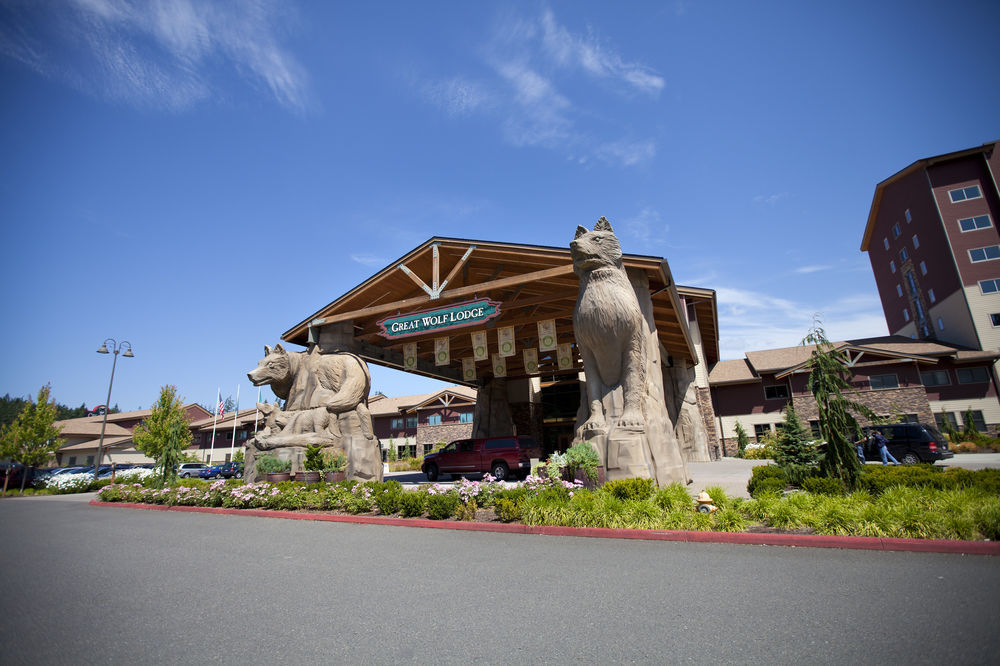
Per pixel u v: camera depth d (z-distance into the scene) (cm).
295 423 1547
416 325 1520
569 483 944
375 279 1634
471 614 429
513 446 2052
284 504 1153
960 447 2534
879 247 4450
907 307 4062
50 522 1171
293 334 1764
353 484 1206
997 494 756
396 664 337
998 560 529
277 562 653
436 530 845
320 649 367
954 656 312
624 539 714
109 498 1616
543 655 341
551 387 3322
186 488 1395
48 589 555
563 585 501
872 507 675
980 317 3262
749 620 389
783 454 1080
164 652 371
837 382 920
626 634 372
